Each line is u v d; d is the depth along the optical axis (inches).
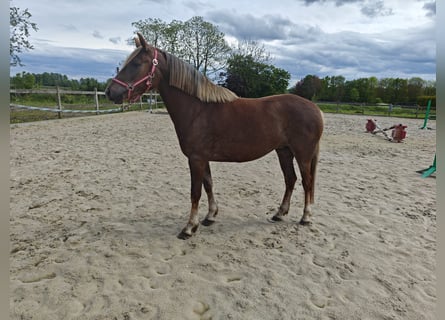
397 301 88.1
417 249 117.8
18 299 84.5
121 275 96.9
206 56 1150.3
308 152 128.6
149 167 227.5
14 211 143.7
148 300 85.4
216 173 223.6
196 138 117.3
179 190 179.6
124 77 112.0
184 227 127.6
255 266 103.6
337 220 143.3
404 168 247.6
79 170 213.3
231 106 119.9
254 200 168.7
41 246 113.2
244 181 204.2
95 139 331.6
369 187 195.2
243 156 124.2
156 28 1110.4
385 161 273.6
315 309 83.8
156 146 307.6
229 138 118.9
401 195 180.7
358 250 116.3
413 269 104.5
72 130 386.6
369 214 151.0
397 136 384.2
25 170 208.4
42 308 81.6
